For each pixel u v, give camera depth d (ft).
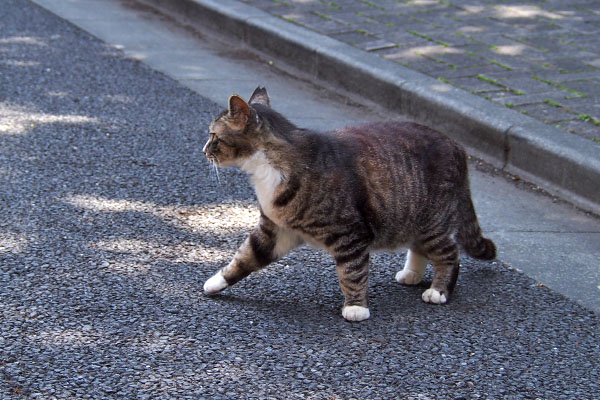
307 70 25.81
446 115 21.08
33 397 10.78
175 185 18.01
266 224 13.41
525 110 20.57
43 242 15.20
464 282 14.62
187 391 11.03
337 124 22.07
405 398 11.08
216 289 13.66
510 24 27.94
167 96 23.57
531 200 18.06
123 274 14.25
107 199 17.15
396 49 25.48
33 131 20.51
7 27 29.22
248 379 11.37
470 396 11.17
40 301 13.21
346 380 11.45
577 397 11.23
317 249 15.43
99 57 26.68
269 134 12.72
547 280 14.69
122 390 11.00
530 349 12.40
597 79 22.85
